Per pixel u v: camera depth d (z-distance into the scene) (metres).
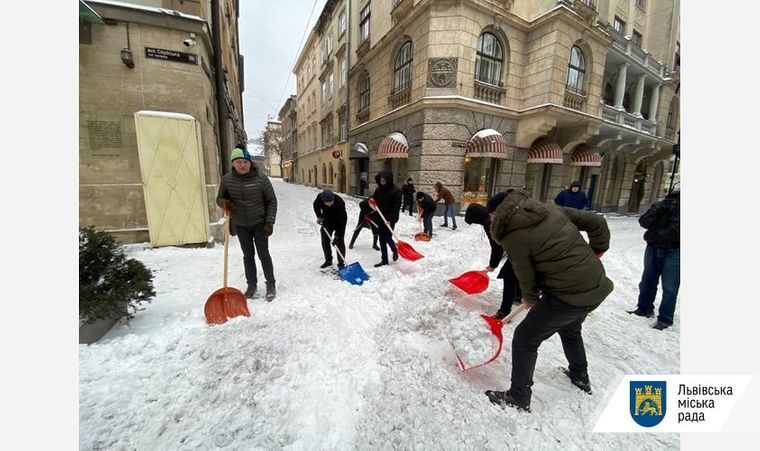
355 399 1.82
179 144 5.05
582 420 1.79
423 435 1.61
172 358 2.05
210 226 5.73
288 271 4.26
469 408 1.82
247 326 2.48
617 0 12.55
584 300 1.61
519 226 1.64
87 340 2.11
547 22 9.46
